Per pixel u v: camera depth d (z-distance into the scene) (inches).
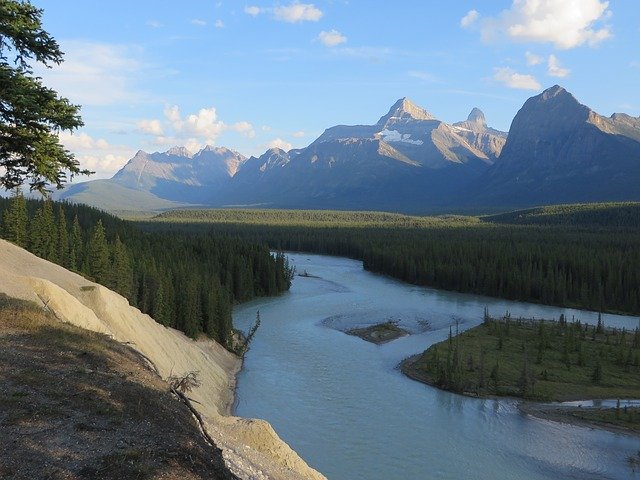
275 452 1158.3
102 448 597.0
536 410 2175.2
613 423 2037.4
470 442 1841.8
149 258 3823.8
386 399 2245.3
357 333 3417.8
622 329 3737.7
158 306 2797.7
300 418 2001.7
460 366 2551.7
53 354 864.3
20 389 696.4
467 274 5315.0
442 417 2064.5
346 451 1734.7
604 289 4889.3
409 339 3321.9
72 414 664.4
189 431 733.9
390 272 6122.1
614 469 1670.8
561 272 5128.0
